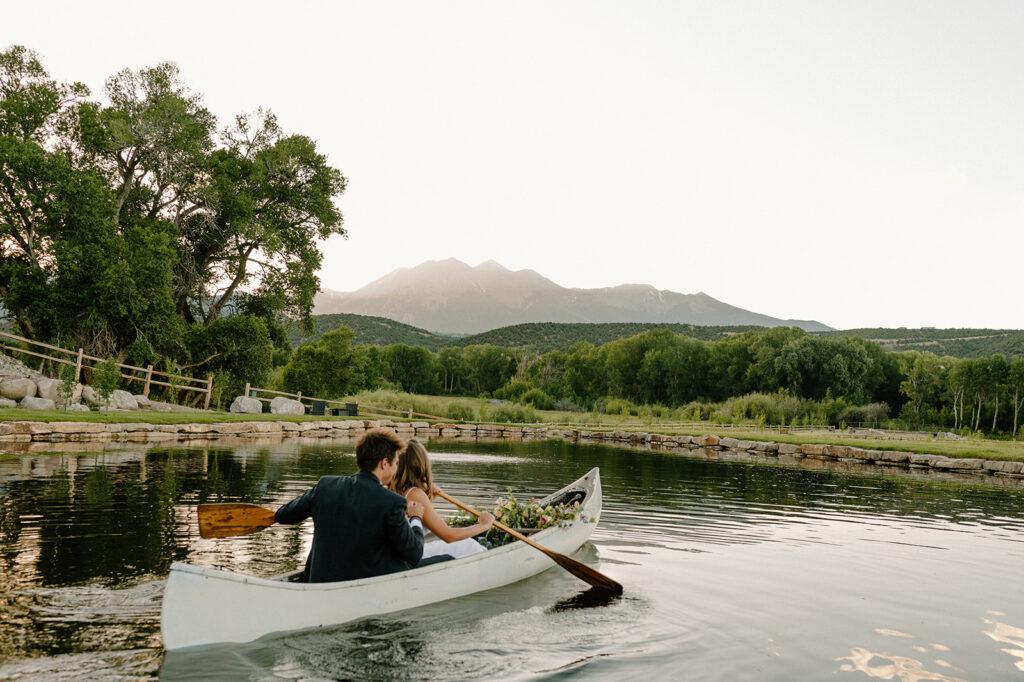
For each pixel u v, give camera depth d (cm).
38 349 2525
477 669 380
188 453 1545
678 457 2341
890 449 2314
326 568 457
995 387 6575
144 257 2564
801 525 912
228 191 3048
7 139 2352
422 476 532
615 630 455
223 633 393
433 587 496
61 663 362
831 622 487
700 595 546
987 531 912
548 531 631
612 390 8906
